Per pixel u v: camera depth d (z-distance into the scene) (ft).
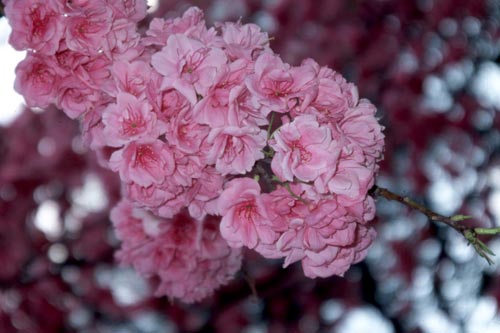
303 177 3.31
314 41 7.68
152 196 3.52
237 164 3.36
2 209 7.14
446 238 7.10
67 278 7.07
